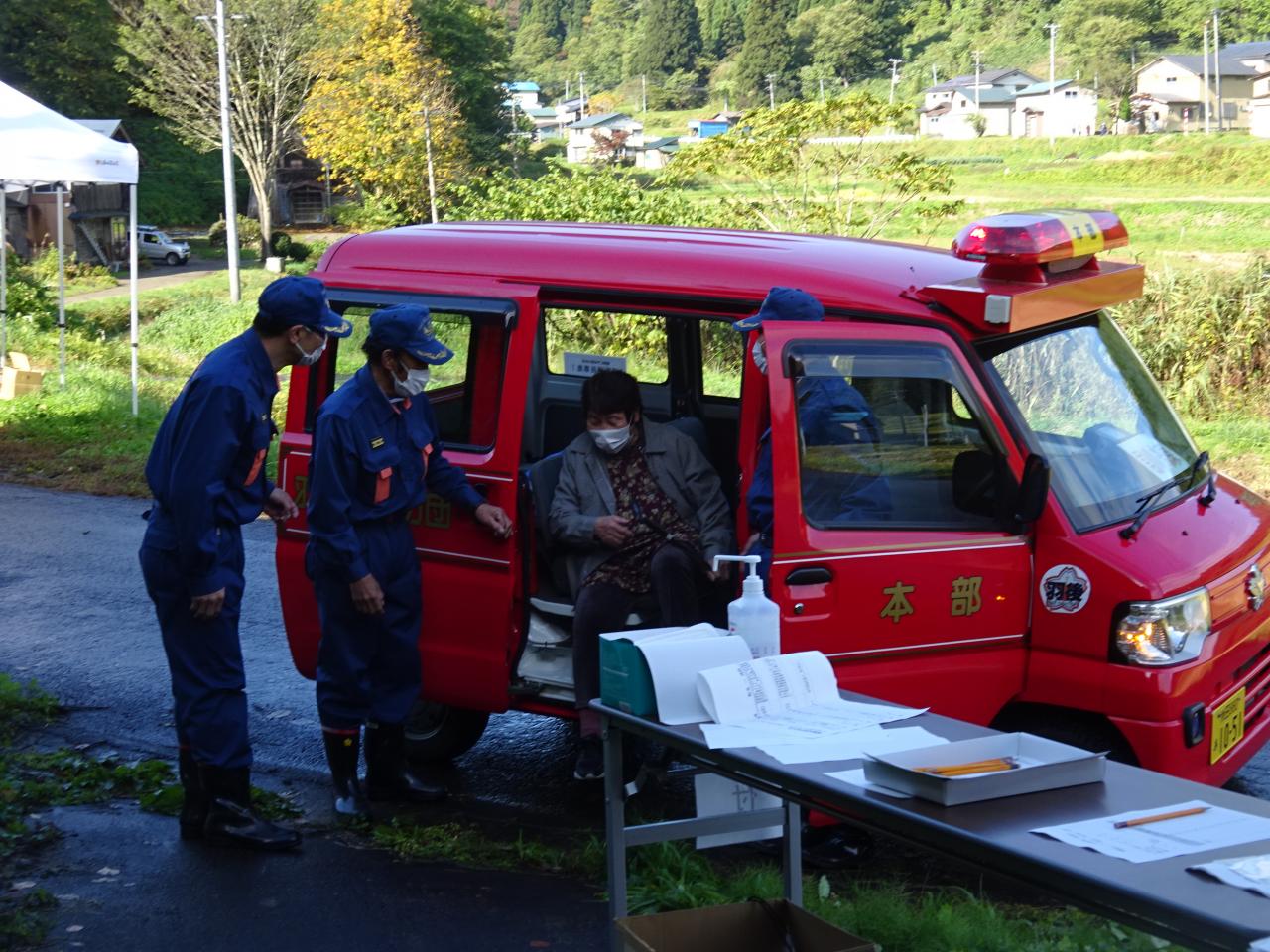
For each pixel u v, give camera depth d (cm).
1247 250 4419
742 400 505
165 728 657
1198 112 13825
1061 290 509
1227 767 508
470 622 543
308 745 648
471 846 511
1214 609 495
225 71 4619
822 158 2216
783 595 472
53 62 8138
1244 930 203
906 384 487
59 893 455
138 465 1371
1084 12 17188
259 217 7744
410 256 573
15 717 655
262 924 438
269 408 488
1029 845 236
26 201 5406
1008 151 11944
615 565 525
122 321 3709
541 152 15838
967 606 490
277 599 902
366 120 6894
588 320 648
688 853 486
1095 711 488
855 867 506
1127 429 541
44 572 969
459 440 552
